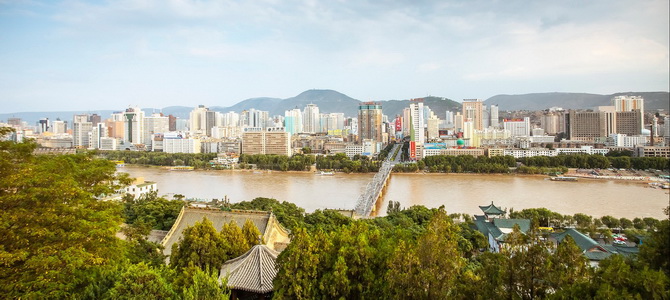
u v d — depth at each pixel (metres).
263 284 64.00
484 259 59.84
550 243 53.75
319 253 62.12
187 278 60.25
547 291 52.34
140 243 83.25
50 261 49.09
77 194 58.72
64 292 51.84
